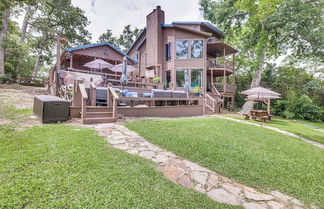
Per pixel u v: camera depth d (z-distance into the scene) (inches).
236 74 854.5
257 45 573.0
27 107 250.2
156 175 93.1
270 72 789.2
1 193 66.4
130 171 94.2
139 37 695.7
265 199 82.1
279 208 76.4
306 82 701.3
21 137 131.3
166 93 326.0
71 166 92.2
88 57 575.2
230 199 79.5
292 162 129.2
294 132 271.1
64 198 67.3
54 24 767.1
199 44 543.2
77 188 74.1
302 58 618.2
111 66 482.6
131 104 277.6
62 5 717.9
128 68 440.1
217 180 95.7
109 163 101.6
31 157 98.6
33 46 716.0
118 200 69.3
